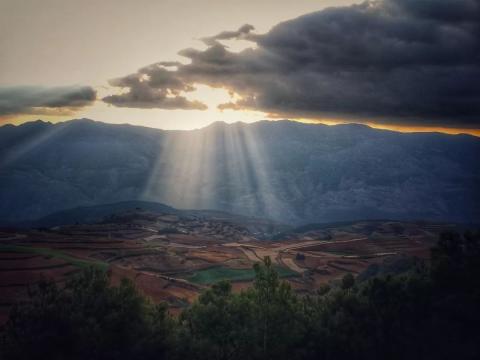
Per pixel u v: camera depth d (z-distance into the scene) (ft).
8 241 574.15
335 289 237.25
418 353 197.16
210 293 215.31
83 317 179.11
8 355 167.02
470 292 209.36
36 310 177.88
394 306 206.49
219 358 193.47
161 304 204.74
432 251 234.58
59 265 443.73
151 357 185.06
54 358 170.91
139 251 593.83
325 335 197.47
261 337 196.54
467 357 189.98
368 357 196.34
